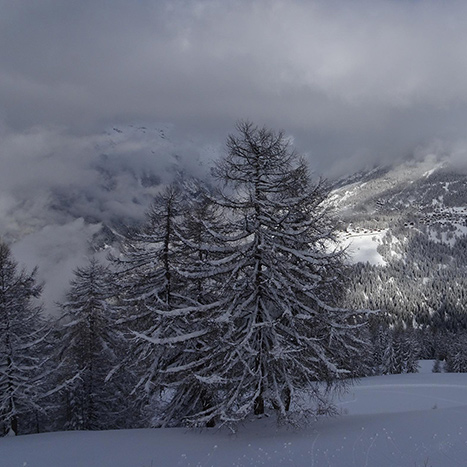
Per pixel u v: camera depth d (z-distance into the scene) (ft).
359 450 30.27
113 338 78.64
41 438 49.06
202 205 47.93
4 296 63.31
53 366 74.28
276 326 41.78
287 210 46.16
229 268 43.62
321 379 42.91
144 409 65.41
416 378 183.11
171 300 53.78
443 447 29.58
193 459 32.50
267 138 45.98
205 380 37.35
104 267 78.89
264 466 28.45
